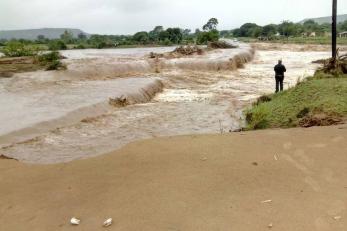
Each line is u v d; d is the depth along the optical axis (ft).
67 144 37.99
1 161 27.43
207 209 16.66
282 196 17.62
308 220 15.48
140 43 358.23
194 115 51.93
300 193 17.88
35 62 108.17
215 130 43.75
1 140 37.86
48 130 42.83
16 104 54.24
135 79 79.97
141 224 15.81
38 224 16.81
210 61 112.27
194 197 17.84
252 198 17.51
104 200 18.40
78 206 18.13
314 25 502.38
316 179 19.43
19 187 21.42
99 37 415.64
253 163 21.80
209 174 20.43
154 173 21.18
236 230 14.97
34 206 18.65
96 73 89.40
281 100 46.16
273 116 41.52
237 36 595.06
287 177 19.75
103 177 21.49
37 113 48.32
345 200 16.99
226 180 19.57
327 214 15.87
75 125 45.68
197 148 25.22
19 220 17.34
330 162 21.68
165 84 81.97
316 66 122.62
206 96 68.18
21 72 87.25
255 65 134.00
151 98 67.62
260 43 311.27
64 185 20.97
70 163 24.97
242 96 67.31
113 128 44.86
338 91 41.75
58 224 16.63
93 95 60.64
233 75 100.27
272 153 23.54
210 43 206.49
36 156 33.94
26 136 40.06
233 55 130.21
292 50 224.74
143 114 52.70
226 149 24.68
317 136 26.91
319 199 17.20
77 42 390.63
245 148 24.76
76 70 87.30
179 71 103.50
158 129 44.65
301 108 40.45
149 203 17.52
